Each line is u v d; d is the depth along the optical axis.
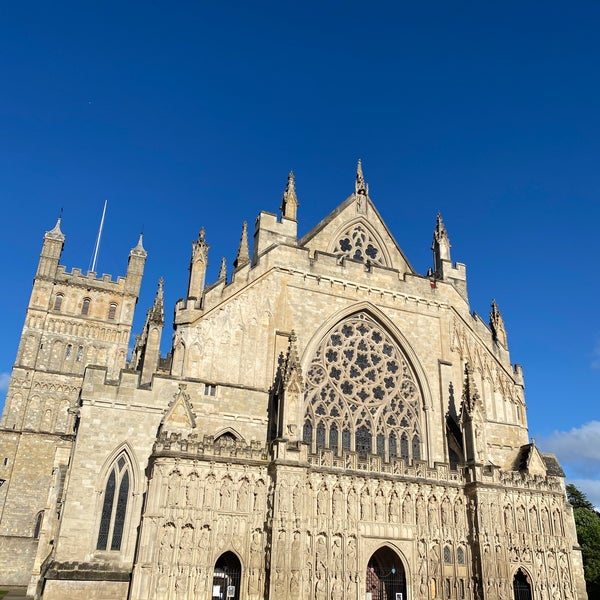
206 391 62.44
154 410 59.28
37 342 128.50
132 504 55.97
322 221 79.25
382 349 74.50
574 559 67.62
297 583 53.12
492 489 64.38
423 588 59.22
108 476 56.38
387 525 59.69
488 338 80.69
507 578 61.56
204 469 54.62
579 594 66.44
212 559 52.25
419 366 74.56
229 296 67.38
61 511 56.44
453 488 64.31
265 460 57.12
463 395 69.88
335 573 55.81
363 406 70.12
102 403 57.94
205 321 65.31
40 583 56.84
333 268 74.38
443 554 61.25
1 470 116.31
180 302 65.44
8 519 112.62
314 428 66.31
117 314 137.25
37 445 120.00
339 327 73.00
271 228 74.19
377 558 61.66
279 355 67.44
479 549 61.66
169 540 51.44
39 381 125.50
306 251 73.62
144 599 48.91
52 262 136.00
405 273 78.94
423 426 72.19
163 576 50.16
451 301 80.19
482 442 66.81
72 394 126.25
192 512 52.88
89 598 50.84
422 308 77.94
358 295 74.62
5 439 118.62
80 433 56.47
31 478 117.19
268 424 63.12
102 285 138.25
